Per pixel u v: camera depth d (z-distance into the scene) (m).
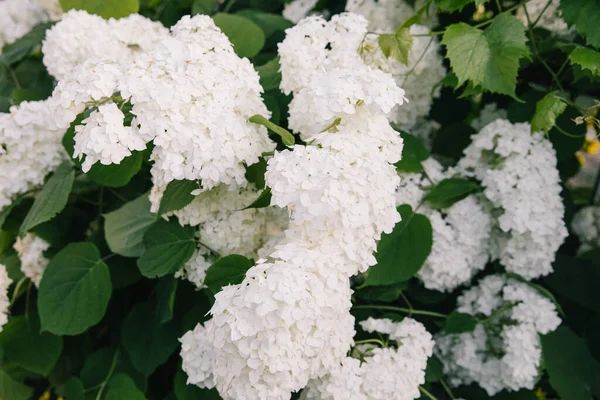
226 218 0.77
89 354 0.94
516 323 0.89
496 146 0.89
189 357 0.74
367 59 0.85
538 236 0.84
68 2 0.95
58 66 0.88
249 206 0.72
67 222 0.91
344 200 0.65
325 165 0.66
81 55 0.88
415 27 0.91
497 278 0.90
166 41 0.74
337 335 0.69
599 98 1.00
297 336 0.63
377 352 0.78
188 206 0.77
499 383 0.87
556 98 0.79
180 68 0.71
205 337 0.74
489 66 0.78
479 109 1.03
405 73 0.87
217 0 1.14
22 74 1.06
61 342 0.90
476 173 0.89
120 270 0.88
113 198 0.93
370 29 0.97
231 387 0.64
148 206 0.84
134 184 0.93
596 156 1.35
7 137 0.83
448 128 0.99
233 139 0.70
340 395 0.73
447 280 0.87
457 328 0.87
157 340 0.84
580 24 0.81
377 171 0.67
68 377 0.94
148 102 0.68
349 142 0.68
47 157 0.86
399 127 0.90
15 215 0.92
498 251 0.90
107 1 0.95
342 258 0.66
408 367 0.77
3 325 0.88
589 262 0.91
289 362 0.63
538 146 0.86
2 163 0.85
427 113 0.94
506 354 0.85
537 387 0.96
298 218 0.65
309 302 0.63
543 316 0.85
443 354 0.91
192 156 0.69
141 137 0.69
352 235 0.66
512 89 0.77
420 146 0.89
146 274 0.78
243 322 0.63
